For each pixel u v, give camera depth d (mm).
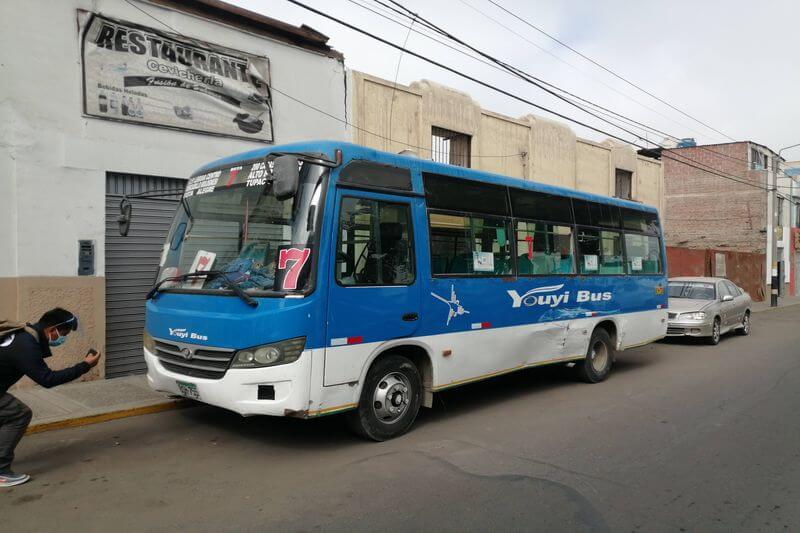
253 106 10375
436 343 6422
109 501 4496
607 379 9742
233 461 5402
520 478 5055
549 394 8500
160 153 9133
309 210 5320
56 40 8117
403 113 13398
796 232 40875
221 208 5930
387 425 6020
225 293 5375
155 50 9109
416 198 6309
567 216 8781
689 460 5621
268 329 5066
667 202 39625
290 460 5430
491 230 7328
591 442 6148
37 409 6801
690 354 12930
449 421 6902
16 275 7777
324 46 11586
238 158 6070
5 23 7680
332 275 5352
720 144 37625
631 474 5215
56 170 8109
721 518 4340
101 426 6504
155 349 5945
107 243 8711
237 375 5098
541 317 8055
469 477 5059
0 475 4766
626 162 21375
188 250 6062
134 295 9047
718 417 7238
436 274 6457
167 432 6297
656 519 4301
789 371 10617
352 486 4812
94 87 8453
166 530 4008
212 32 9852
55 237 8094
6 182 7707
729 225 37375
